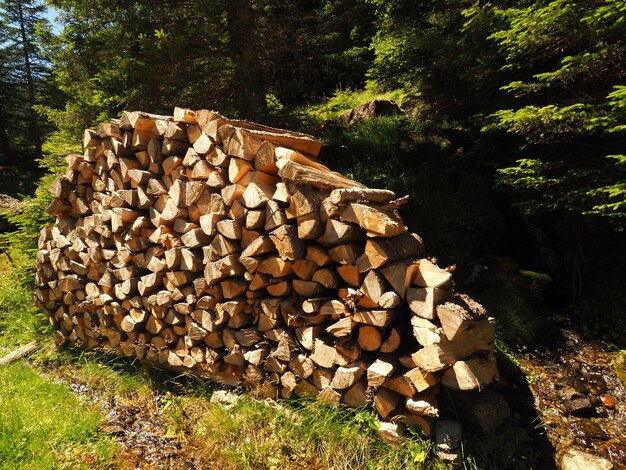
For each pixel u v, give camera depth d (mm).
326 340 2641
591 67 3451
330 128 7031
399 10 5484
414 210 5000
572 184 3791
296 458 2523
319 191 2596
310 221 2482
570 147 4250
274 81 6410
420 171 5570
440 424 2428
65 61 6129
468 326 2229
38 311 4914
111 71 5215
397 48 5773
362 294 2357
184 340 3355
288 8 6398
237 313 2973
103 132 3605
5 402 3029
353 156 5824
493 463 2408
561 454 2613
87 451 2682
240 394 3082
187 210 3174
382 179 5434
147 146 3428
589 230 4438
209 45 5672
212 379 3287
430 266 2371
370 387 2467
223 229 2871
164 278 3363
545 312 4230
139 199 3418
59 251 4211
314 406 2682
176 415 3051
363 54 9477
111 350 4000
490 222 5113
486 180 5391
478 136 5750
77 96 6414
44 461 2488
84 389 3555
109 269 3727
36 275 4578
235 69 5934
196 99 5828
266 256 2787
